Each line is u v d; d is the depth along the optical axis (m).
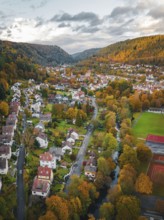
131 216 145.88
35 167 198.25
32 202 159.25
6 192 166.12
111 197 161.12
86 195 159.12
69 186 165.25
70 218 145.38
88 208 163.38
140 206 161.12
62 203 144.50
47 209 146.50
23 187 173.62
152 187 186.38
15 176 185.12
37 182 170.12
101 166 188.25
